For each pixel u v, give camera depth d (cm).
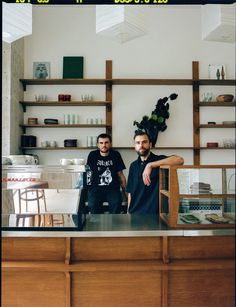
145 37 475
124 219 232
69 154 466
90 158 426
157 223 216
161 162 241
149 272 204
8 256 205
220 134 473
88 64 470
